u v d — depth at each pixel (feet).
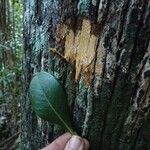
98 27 0.51
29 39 0.64
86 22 0.52
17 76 1.68
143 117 0.56
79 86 0.57
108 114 0.58
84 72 0.56
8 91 1.72
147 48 0.50
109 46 0.51
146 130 0.58
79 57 0.55
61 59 0.58
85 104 0.58
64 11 0.54
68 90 0.59
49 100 0.60
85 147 0.61
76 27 0.54
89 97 0.57
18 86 1.67
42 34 0.59
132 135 0.59
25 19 0.64
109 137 0.60
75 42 0.55
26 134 0.76
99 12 0.50
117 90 0.54
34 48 0.63
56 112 0.60
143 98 0.54
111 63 0.52
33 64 0.64
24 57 0.68
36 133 0.71
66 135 0.64
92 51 0.53
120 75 0.53
